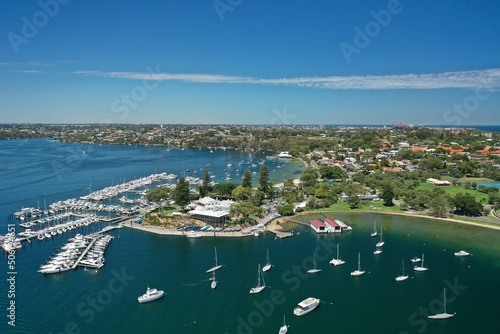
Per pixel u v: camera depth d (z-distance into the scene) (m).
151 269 153.25
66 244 178.00
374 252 169.38
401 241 184.25
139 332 111.19
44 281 142.88
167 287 137.50
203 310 122.31
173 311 121.81
